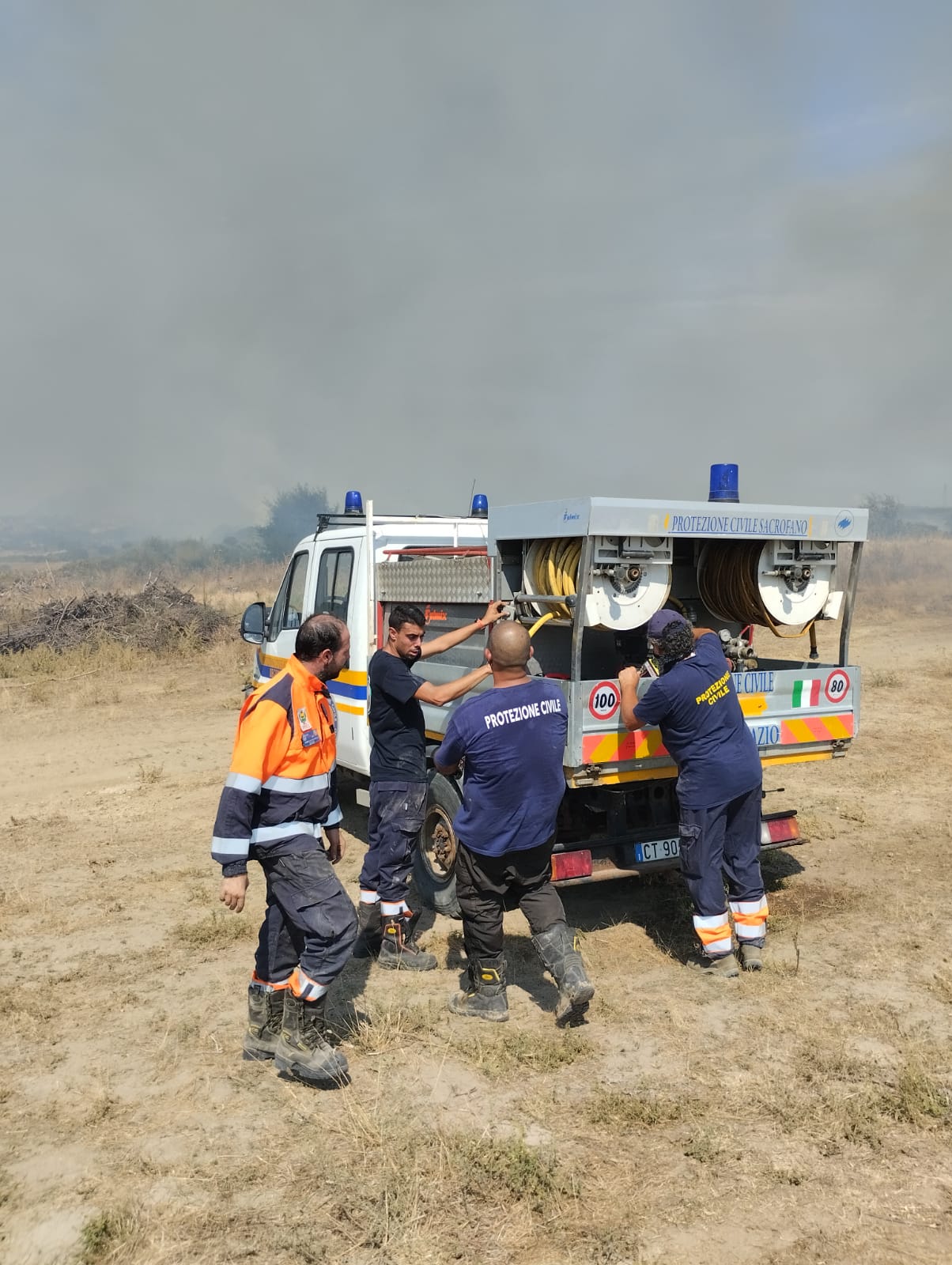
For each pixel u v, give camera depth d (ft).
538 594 17.48
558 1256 9.40
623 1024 14.24
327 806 13.33
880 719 37.17
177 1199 10.39
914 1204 10.07
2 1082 13.01
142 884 21.36
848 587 18.60
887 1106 11.76
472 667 19.03
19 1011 15.08
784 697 17.85
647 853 17.47
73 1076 13.11
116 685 48.39
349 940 12.65
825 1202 10.12
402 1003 15.14
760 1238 9.57
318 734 13.01
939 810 25.53
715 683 15.65
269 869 12.87
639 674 16.16
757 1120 11.67
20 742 36.91
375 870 16.76
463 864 14.24
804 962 16.33
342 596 24.09
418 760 16.71
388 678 16.28
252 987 13.57
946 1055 13.01
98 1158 11.20
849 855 22.04
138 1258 9.48
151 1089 12.74
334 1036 13.89
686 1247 9.47
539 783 13.88
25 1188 10.68
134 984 16.16
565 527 15.87
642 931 18.12
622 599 16.20
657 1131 11.48
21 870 22.49
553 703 14.07
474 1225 9.88
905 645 57.36
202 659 56.08
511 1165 10.65
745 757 15.83
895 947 16.83
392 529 23.40
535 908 14.25
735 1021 14.25
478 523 25.17
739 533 16.79
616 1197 10.27
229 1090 12.69
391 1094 12.46
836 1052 13.19
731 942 15.98
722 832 15.88
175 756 34.09
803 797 26.89
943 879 20.36
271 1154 11.21
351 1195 10.39
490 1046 13.56
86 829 25.79
